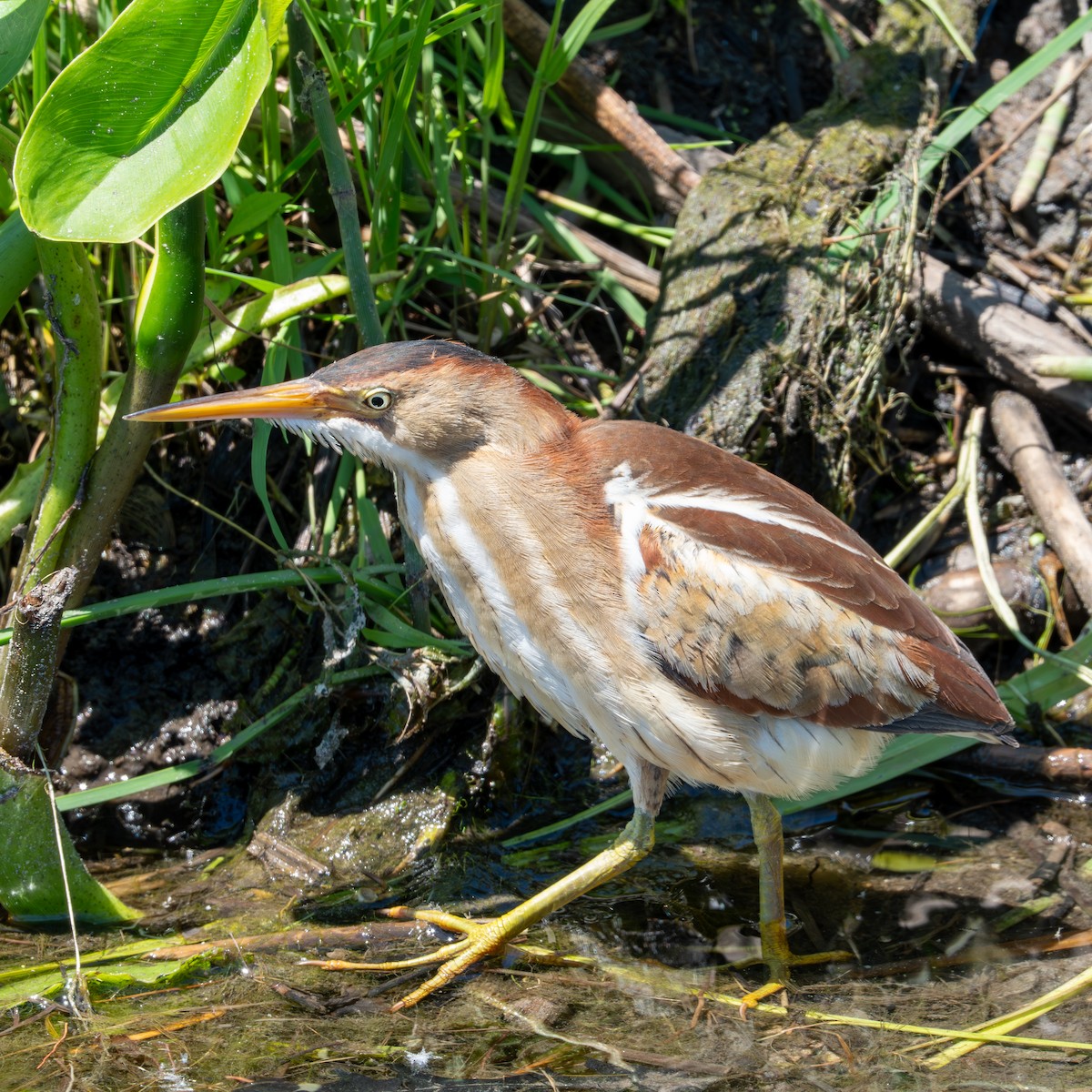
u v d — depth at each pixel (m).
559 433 5.62
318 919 5.96
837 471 7.59
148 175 4.72
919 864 6.47
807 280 7.66
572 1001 5.45
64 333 5.68
